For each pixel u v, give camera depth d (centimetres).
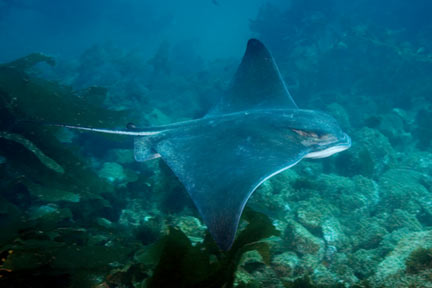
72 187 470
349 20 1933
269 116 416
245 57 555
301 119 406
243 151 339
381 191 646
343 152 803
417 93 1537
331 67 1694
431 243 328
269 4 2219
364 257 409
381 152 824
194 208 517
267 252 272
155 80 2002
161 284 227
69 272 274
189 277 228
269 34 2105
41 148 479
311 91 1645
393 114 1309
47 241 275
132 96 1330
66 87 622
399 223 504
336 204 578
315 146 375
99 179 504
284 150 347
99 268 285
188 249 235
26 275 259
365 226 507
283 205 518
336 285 327
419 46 2022
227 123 404
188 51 3183
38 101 496
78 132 795
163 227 418
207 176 292
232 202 240
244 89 536
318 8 2036
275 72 539
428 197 598
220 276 237
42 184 473
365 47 1683
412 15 2561
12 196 475
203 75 2100
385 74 1625
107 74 1816
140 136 429
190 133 398
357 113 1366
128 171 598
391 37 1944
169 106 1559
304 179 630
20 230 309
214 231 217
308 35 1898
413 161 851
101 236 396
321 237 443
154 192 574
